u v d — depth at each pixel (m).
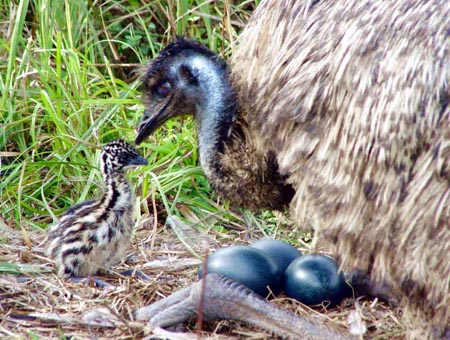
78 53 14.88
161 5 16.23
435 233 8.02
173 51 10.81
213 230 13.11
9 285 10.61
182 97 10.73
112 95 14.72
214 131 10.34
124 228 11.44
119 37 16.84
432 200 8.00
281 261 11.07
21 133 14.09
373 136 8.23
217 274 9.98
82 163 13.30
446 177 7.95
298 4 9.25
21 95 14.53
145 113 11.09
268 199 10.20
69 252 11.02
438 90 8.02
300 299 10.59
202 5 15.62
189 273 11.54
